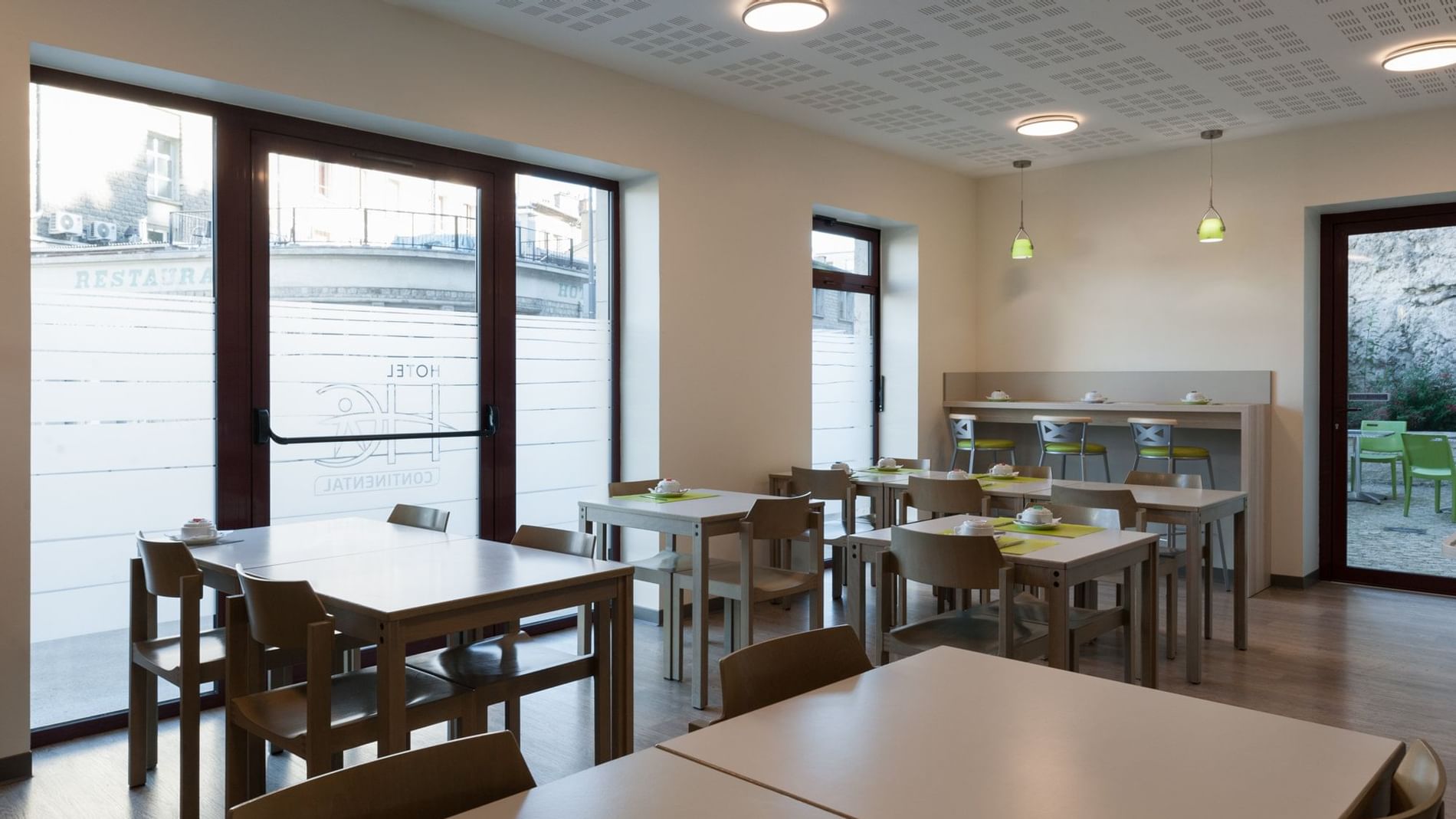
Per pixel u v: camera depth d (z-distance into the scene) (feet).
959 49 15.02
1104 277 22.56
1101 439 22.88
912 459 20.27
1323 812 4.09
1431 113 18.22
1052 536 11.47
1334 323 20.31
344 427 13.73
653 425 16.92
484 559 9.64
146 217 11.85
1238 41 14.65
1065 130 19.16
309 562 9.49
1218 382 20.83
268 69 11.93
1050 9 13.41
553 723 12.00
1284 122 19.13
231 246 12.52
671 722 11.98
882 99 17.67
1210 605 15.80
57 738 11.23
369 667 13.71
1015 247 22.38
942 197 23.53
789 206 19.40
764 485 18.95
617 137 16.02
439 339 14.82
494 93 14.32
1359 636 16.03
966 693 5.80
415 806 4.33
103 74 11.24
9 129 10.04
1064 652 9.73
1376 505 20.02
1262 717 5.35
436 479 14.87
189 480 12.27
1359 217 19.97
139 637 10.32
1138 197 22.02
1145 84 16.76
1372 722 11.87
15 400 10.13
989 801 4.22
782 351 19.38
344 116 13.06
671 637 13.75
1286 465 19.99
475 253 15.28
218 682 12.50
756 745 4.95
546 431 16.33
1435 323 19.17
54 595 11.27
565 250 16.60
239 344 12.61
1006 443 22.58
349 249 13.76
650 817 4.08
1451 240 18.98
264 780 8.70
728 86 16.92
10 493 10.11
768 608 17.98
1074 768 4.60
